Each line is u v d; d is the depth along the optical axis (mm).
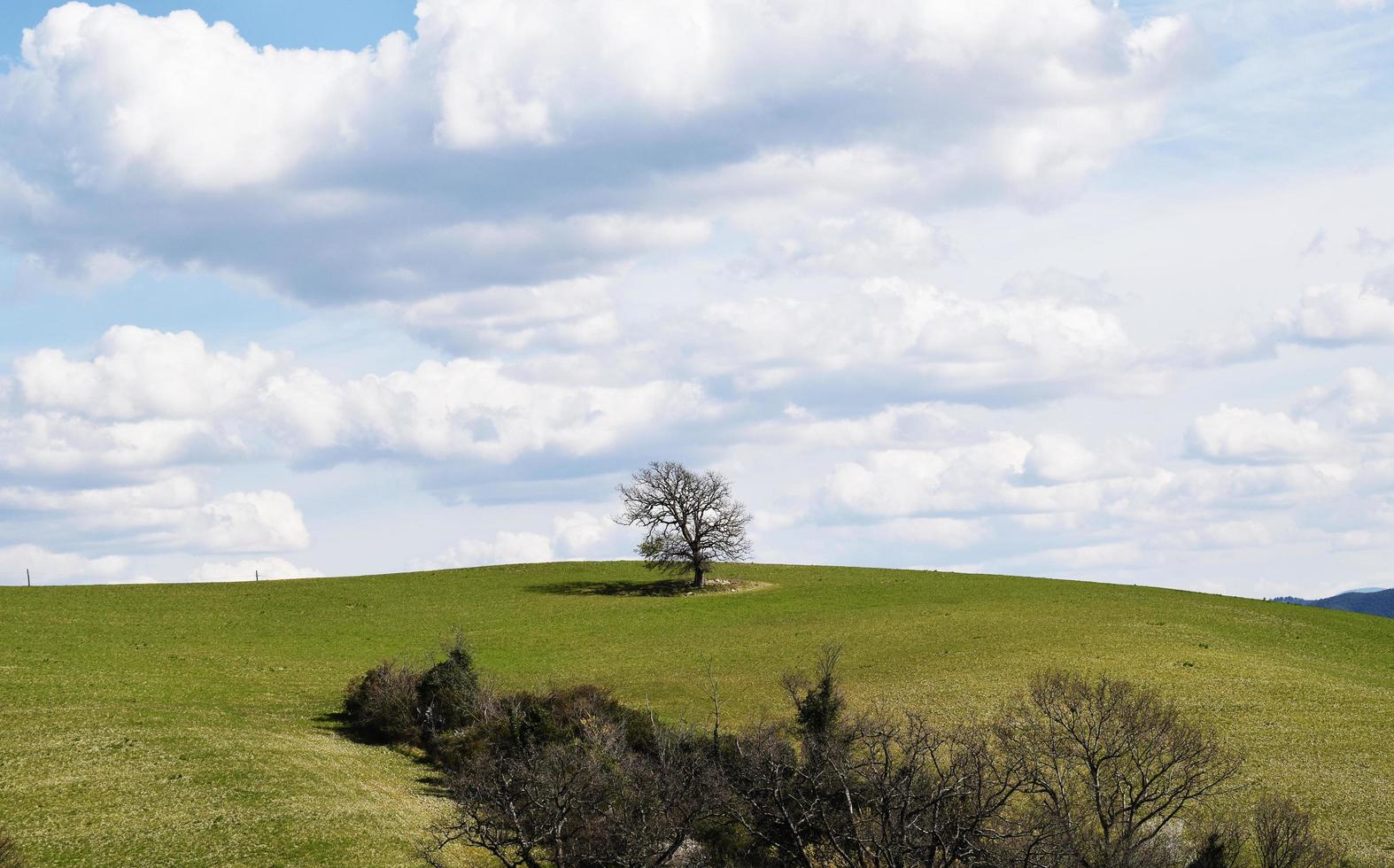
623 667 87062
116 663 82312
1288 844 47406
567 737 59500
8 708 66188
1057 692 61656
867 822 44125
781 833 47000
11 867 43000
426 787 58406
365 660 88938
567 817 45969
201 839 47750
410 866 46938
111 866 44594
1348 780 59938
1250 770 61406
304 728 68125
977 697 72875
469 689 68062
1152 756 55219
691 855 47219
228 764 57688
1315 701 74500
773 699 75625
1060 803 49531
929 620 103375
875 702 72688
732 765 50562
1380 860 50250
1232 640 95125
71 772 54844
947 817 42875
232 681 79125
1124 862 43500
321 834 49219
